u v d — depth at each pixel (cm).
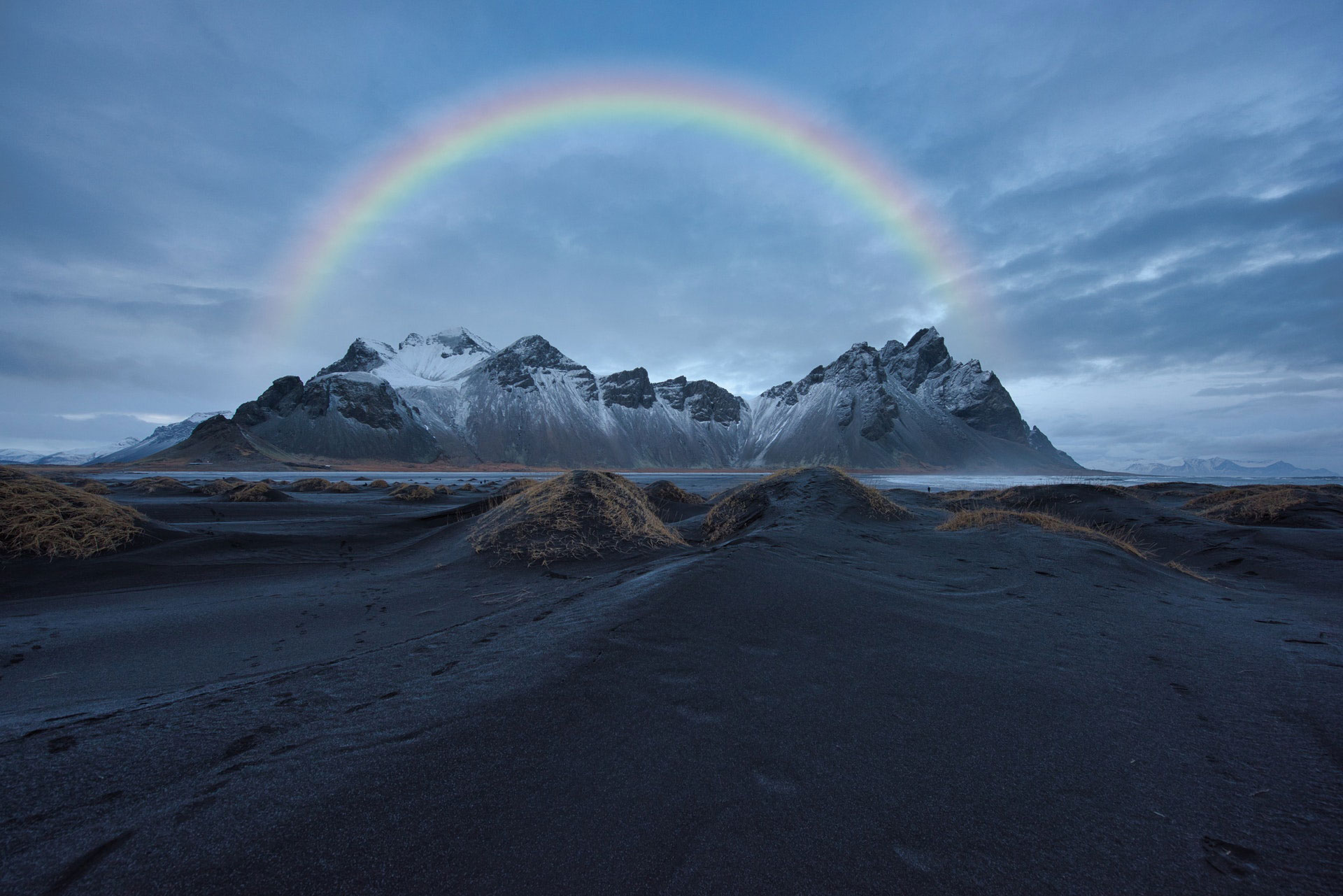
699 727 224
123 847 152
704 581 428
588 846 154
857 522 946
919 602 457
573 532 829
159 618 514
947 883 147
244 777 189
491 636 360
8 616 525
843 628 366
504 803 171
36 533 715
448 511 1395
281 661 390
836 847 158
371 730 221
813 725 232
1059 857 159
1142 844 167
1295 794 195
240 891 134
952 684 287
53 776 195
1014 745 226
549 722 223
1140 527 1084
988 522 906
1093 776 205
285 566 793
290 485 3142
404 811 167
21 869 143
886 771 200
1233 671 329
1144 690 294
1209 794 195
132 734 231
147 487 2228
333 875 140
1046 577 580
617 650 303
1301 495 1169
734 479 7525
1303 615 482
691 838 159
